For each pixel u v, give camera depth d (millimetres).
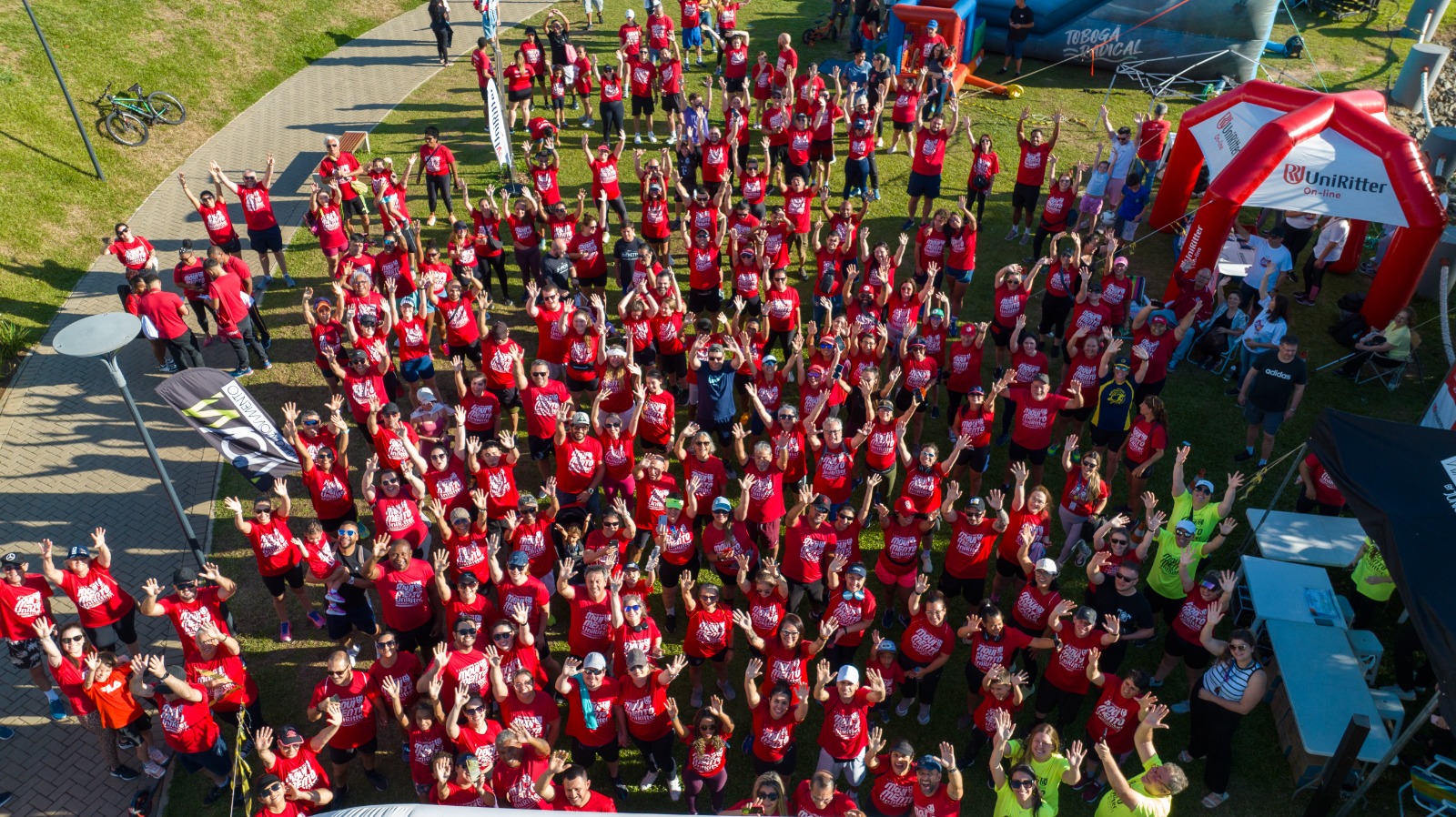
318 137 23688
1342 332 16797
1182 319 14938
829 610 10328
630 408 13578
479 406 13406
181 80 24453
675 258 19344
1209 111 17859
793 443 12367
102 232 20062
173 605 10203
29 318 17641
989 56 27859
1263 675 9312
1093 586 10406
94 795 10555
